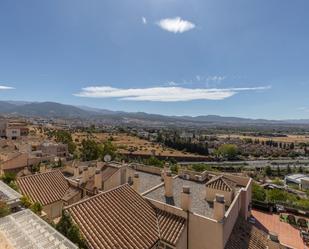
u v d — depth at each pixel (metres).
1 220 11.13
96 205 13.99
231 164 133.50
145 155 102.62
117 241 11.99
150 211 16.16
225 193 19.30
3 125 100.12
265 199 35.66
